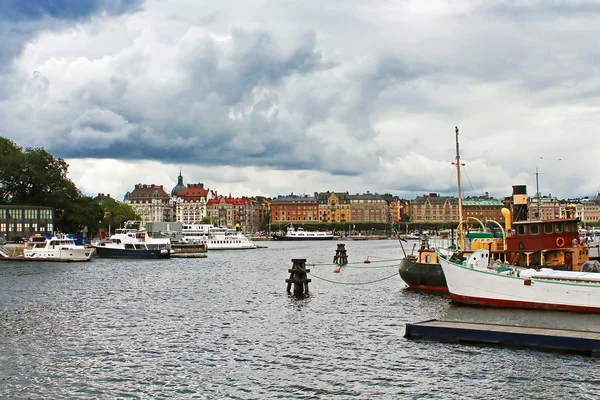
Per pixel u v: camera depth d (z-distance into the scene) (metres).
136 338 41.44
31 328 44.75
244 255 149.12
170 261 122.25
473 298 52.38
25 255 118.31
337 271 91.50
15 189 158.88
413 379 31.77
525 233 57.88
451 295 54.28
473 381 31.30
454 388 30.39
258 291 66.88
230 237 187.00
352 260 127.31
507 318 46.50
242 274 90.56
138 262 118.06
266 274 90.69
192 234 185.50
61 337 41.72
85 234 176.38
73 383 31.64
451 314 49.25
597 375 31.70
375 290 66.56
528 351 35.88
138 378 32.44
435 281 64.88
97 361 35.59
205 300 59.53
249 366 34.50
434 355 35.75
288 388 30.77
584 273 48.94
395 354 36.28
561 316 46.50
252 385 31.27
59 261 116.38
